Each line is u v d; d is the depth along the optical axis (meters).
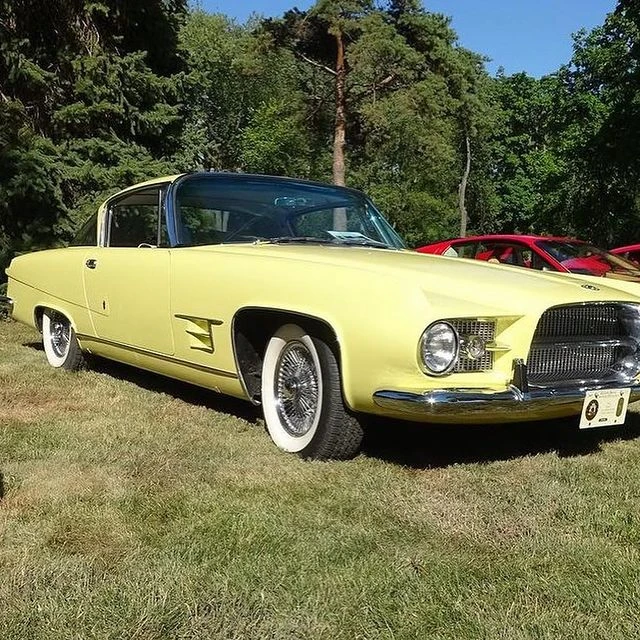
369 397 3.43
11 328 8.56
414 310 3.30
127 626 2.16
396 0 25.52
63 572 2.47
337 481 3.41
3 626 2.17
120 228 5.27
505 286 3.60
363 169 33.31
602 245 26.97
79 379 5.59
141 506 3.07
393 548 2.71
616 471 3.68
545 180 40.25
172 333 4.54
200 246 4.55
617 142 22.77
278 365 4.02
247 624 2.19
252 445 3.97
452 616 2.25
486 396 3.33
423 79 25.36
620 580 2.47
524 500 3.21
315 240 4.72
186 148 13.89
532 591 2.40
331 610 2.28
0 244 10.83
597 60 34.28
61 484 3.31
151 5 13.14
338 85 25.44
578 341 3.71
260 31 26.44
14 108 11.00
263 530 2.83
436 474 3.56
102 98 12.30
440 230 40.78
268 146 37.97
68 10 12.16
